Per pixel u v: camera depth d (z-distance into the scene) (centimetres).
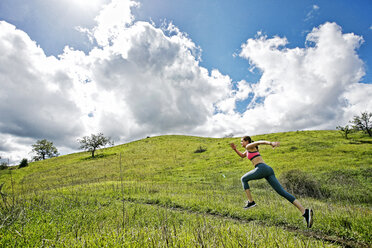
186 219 659
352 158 2681
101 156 5497
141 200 1139
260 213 784
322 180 1878
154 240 317
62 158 6194
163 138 7862
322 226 607
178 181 2389
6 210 556
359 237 527
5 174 3612
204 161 3984
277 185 449
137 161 4466
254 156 479
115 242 326
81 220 594
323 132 5059
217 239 309
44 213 644
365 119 4225
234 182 2141
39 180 3086
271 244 333
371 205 1216
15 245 362
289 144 4116
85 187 1631
